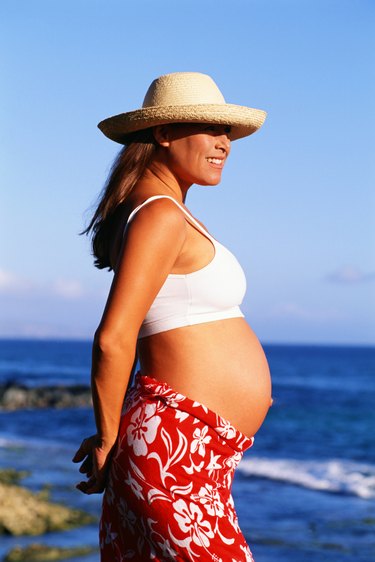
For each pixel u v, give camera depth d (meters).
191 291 2.75
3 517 11.40
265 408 2.92
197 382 2.74
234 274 2.83
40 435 32.28
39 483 16.67
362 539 12.97
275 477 19.91
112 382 2.61
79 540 10.94
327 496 17.25
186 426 2.69
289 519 14.61
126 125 2.90
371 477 20.06
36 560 10.03
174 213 2.69
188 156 2.88
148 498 2.67
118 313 2.58
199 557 2.65
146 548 2.73
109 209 2.89
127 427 2.72
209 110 2.82
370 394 57.41
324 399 52.25
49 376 73.19
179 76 2.94
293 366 107.62
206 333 2.77
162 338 2.75
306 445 29.78
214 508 2.71
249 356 2.85
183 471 2.67
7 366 96.56
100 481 2.80
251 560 2.77
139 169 2.92
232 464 2.79
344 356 158.75
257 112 2.93
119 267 2.63
